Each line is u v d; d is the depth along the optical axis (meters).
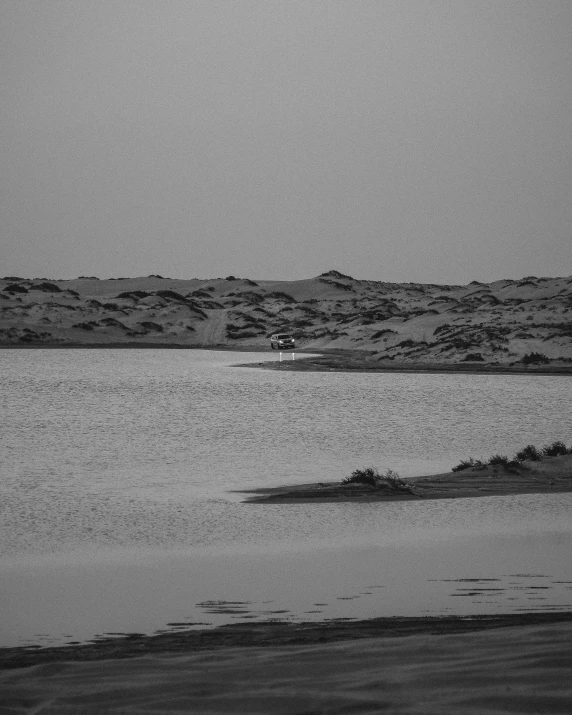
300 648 36.12
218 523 83.44
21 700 29.45
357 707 27.17
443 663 31.75
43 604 53.94
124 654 40.25
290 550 71.06
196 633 45.44
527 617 47.41
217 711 27.55
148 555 69.56
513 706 26.77
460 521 83.62
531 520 84.00
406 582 58.84
